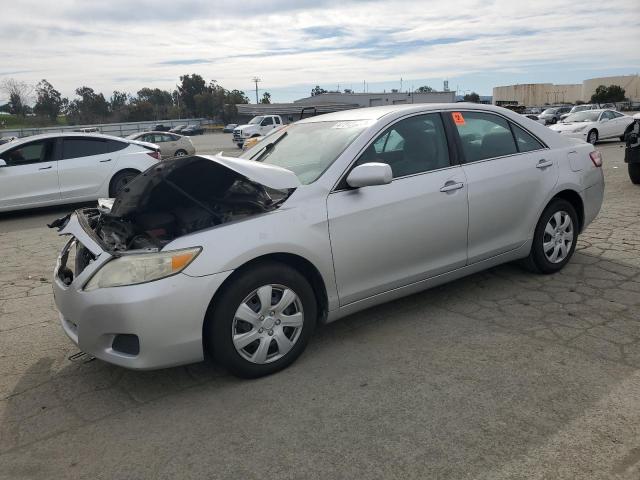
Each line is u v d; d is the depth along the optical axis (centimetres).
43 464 258
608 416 270
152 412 299
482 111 439
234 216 338
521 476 232
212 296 299
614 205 786
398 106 419
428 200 380
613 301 417
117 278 293
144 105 10200
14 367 362
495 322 391
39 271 604
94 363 364
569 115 2261
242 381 326
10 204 952
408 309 425
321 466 246
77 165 1001
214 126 9788
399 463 245
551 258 475
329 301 347
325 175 350
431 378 318
